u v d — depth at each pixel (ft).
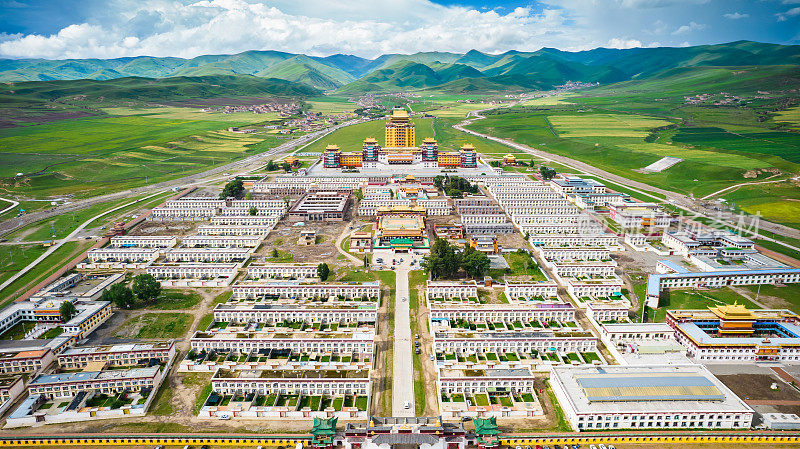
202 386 647.56
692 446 544.21
